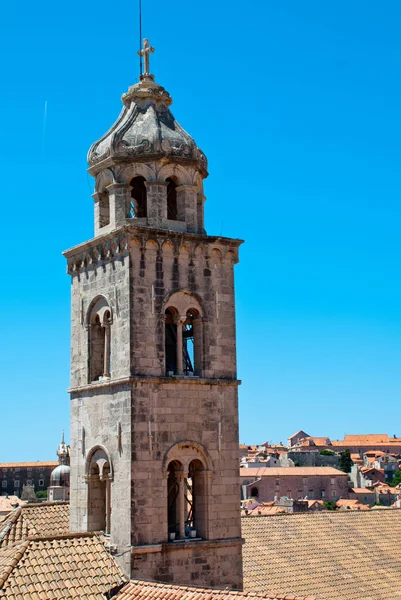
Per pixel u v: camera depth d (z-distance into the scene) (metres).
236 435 47.94
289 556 58.22
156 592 40.41
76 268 50.62
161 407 45.56
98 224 49.16
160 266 46.78
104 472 46.75
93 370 48.91
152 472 44.72
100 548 44.44
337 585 56.22
